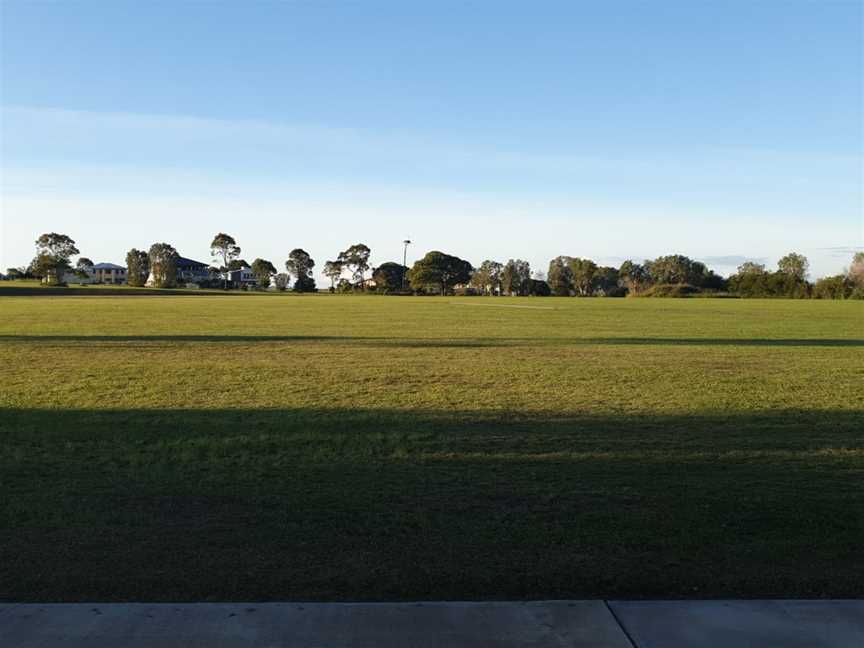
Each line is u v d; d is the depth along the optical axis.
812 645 4.00
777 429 10.25
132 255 163.12
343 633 4.08
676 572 5.07
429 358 19.67
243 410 11.73
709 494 6.98
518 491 7.05
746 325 35.34
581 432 9.98
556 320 39.25
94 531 5.85
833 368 17.67
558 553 5.41
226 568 5.09
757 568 5.15
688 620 4.28
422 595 4.67
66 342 24.42
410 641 4.00
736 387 14.41
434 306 60.00
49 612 4.31
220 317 41.00
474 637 4.05
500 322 37.25
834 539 5.74
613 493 7.00
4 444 9.13
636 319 40.50
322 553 5.39
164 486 7.19
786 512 6.42
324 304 64.06
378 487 7.18
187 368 17.27
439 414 11.36
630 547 5.55
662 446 9.10
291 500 6.73
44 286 125.38
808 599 4.63
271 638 4.02
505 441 9.37
